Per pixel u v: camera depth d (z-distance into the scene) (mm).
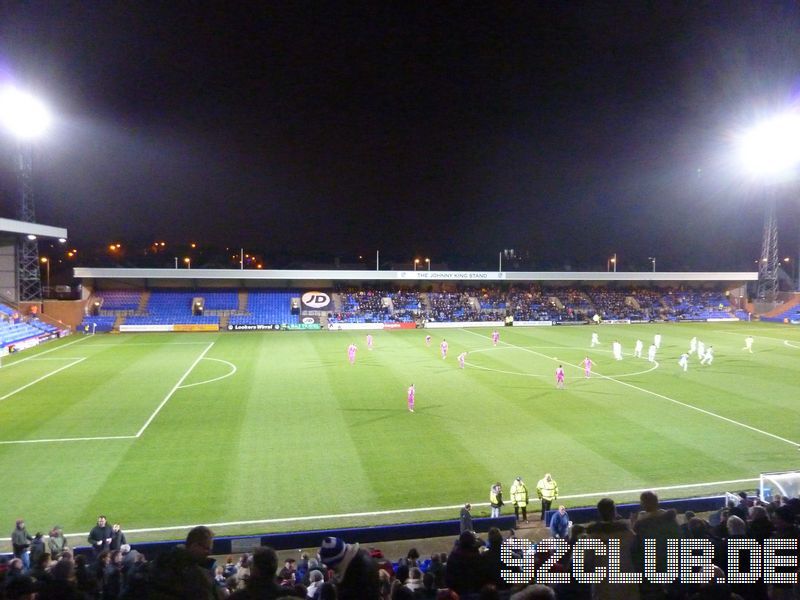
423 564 12234
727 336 61625
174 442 24297
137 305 69938
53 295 78438
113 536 14680
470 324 73125
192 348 52031
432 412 29109
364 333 65125
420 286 82688
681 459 22406
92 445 23891
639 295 85688
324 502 18641
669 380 37469
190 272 70938
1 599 5488
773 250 82500
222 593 6547
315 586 9641
